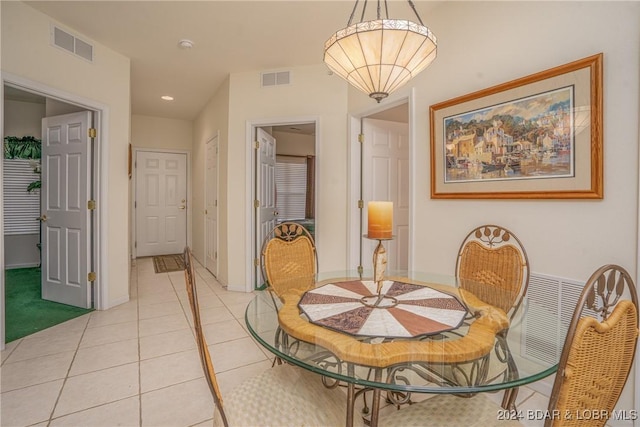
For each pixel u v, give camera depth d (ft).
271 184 14.67
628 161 5.13
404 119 13.67
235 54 11.25
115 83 10.92
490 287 5.90
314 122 12.09
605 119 5.37
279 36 9.98
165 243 20.24
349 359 3.39
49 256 11.27
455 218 8.02
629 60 5.11
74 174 10.64
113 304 10.93
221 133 14.05
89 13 8.68
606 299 2.93
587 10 5.59
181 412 5.60
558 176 5.97
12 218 16.39
